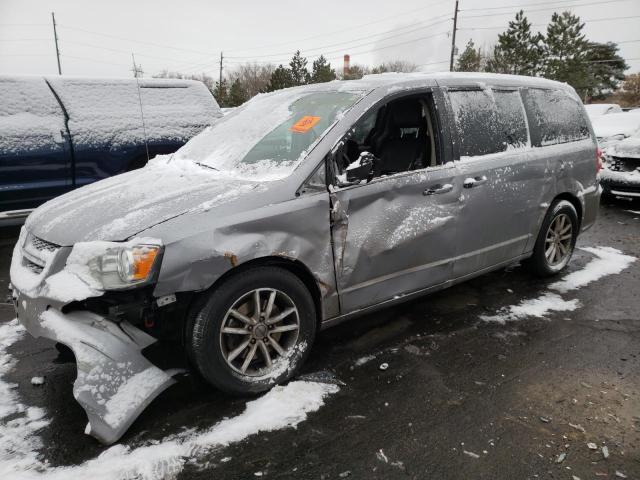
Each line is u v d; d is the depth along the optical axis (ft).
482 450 7.37
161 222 7.69
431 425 7.95
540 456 7.23
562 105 14.30
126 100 20.83
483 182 11.35
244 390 8.47
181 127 21.75
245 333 8.41
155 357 8.35
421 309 12.50
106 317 7.59
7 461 7.07
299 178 8.77
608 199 27.73
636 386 9.07
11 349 10.45
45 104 18.97
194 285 7.60
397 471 6.95
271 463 7.10
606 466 7.04
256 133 10.69
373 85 10.36
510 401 8.59
